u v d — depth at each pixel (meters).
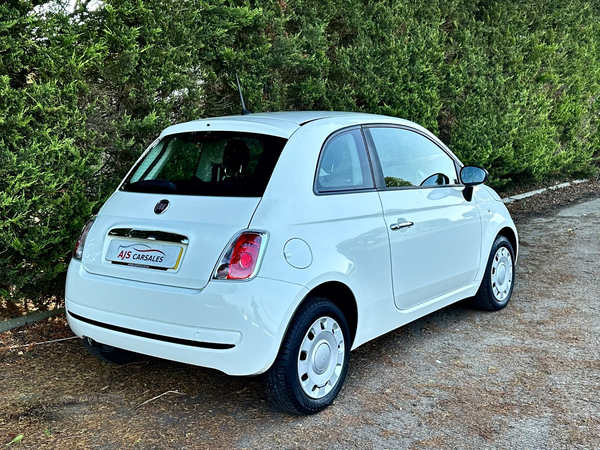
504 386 3.91
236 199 3.41
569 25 12.19
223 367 3.19
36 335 4.86
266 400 3.76
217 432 3.36
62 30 4.79
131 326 3.39
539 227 9.27
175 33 5.46
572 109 12.38
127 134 5.44
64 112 4.77
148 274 3.39
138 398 3.79
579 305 5.58
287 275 3.26
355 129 4.11
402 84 8.05
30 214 4.71
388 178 4.18
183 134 4.02
